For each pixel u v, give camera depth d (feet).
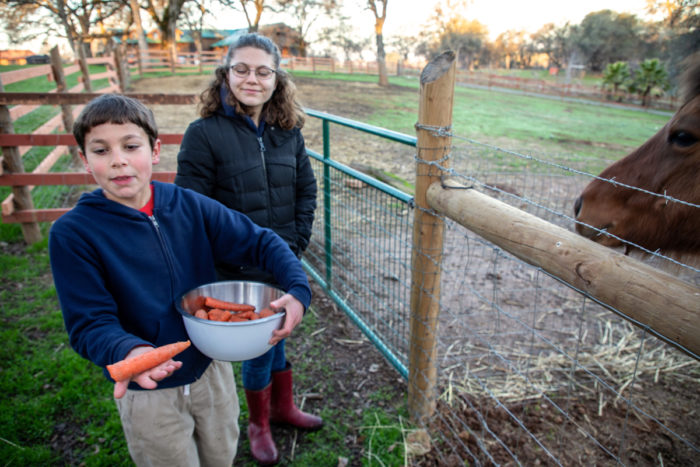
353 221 16.16
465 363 9.60
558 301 12.24
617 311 3.66
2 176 14.33
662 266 6.73
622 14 131.95
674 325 3.16
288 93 6.63
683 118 5.80
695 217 5.99
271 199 6.86
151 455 4.94
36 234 15.10
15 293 12.00
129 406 4.81
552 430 7.81
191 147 6.36
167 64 87.81
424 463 7.27
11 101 14.16
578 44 139.64
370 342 10.25
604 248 3.94
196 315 4.69
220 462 5.71
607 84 89.20
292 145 7.01
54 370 9.07
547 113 62.54
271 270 5.10
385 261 13.85
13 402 8.28
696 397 8.65
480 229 5.32
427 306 7.25
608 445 7.53
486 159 25.43
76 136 4.25
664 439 7.68
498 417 8.09
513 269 14.11
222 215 5.24
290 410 7.86
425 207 6.72
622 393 8.73
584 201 6.89
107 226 4.32
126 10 130.00
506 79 104.99
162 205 4.74
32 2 97.35
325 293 12.33
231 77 6.10
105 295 4.15
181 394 5.02
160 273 4.66
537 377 9.15
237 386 8.93
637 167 6.39
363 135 36.14
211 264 5.31
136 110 4.24
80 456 7.33
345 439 7.77
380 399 8.59
